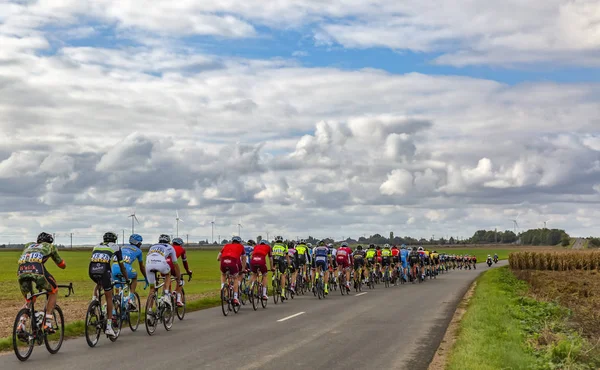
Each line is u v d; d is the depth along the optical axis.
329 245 27.38
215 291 28.72
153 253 14.71
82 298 26.09
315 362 10.53
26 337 10.70
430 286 33.28
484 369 9.30
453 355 10.65
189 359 10.77
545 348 13.00
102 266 12.51
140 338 13.45
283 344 12.48
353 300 23.70
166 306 14.80
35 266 11.10
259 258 20.25
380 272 34.88
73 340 13.19
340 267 27.48
